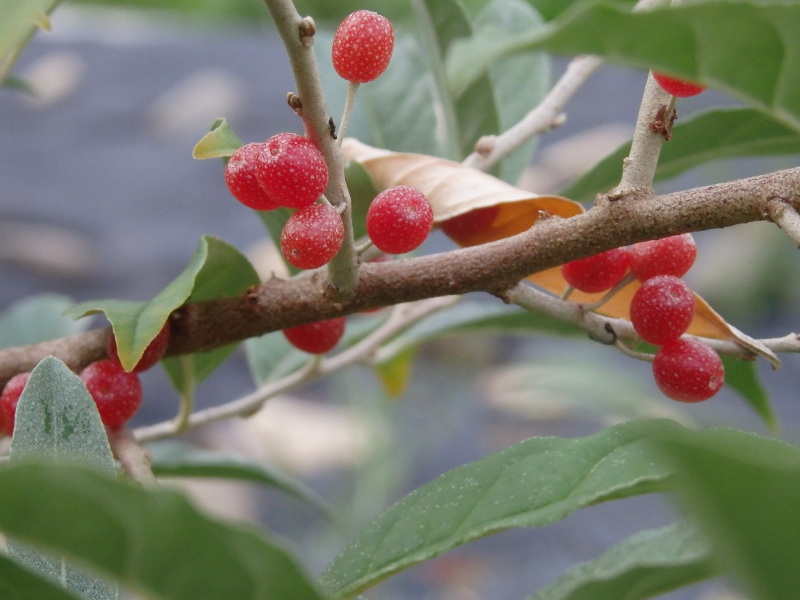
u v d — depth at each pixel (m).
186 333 0.33
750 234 1.08
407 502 0.31
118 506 0.26
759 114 0.36
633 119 1.22
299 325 0.33
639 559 0.31
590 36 0.28
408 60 0.39
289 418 0.76
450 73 0.28
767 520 0.25
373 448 0.60
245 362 0.95
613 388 0.54
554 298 0.32
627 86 1.33
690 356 0.32
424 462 0.78
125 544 0.27
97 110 1.38
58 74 1.48
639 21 0.28
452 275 0.32
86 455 0.30
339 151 0.30
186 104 1.36
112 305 0.31
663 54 0.28
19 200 1.16
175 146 1.30
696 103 1.05
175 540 0.27
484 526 0.30
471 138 0.37
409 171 0.34
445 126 0.39
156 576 0.27
